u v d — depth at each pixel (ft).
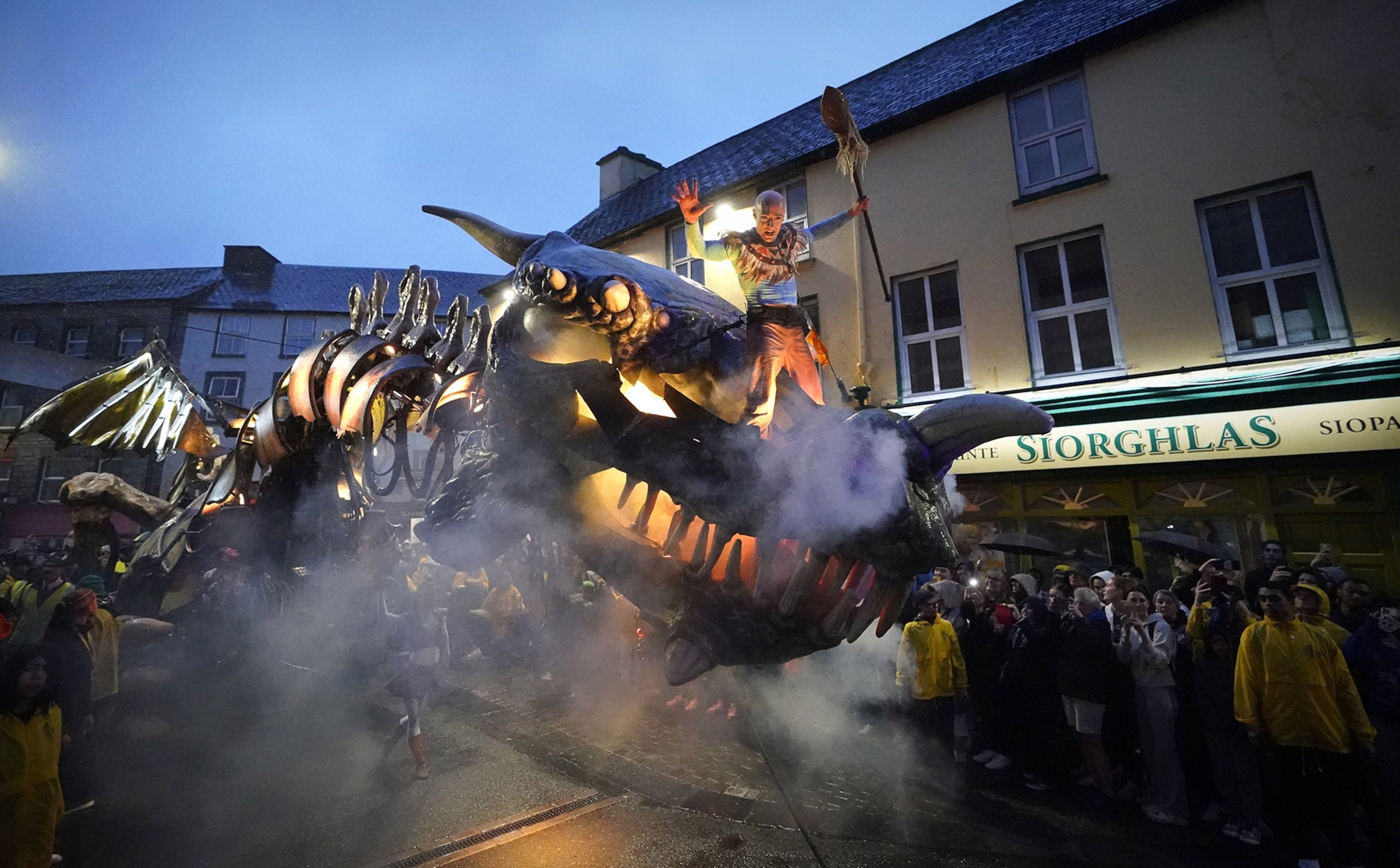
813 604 7.78
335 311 77.66
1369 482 21.48
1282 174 24.00
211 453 24.41
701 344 8.58
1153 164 26.40
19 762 10.02
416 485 15.93
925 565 7.40
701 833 13.37
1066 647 15.58
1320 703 11.97
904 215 32.22
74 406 21.84
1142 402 24.90
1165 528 25.04
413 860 12.16
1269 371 22.95
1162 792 14.02
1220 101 25.40
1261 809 13.23
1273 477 23.11
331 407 16.08
